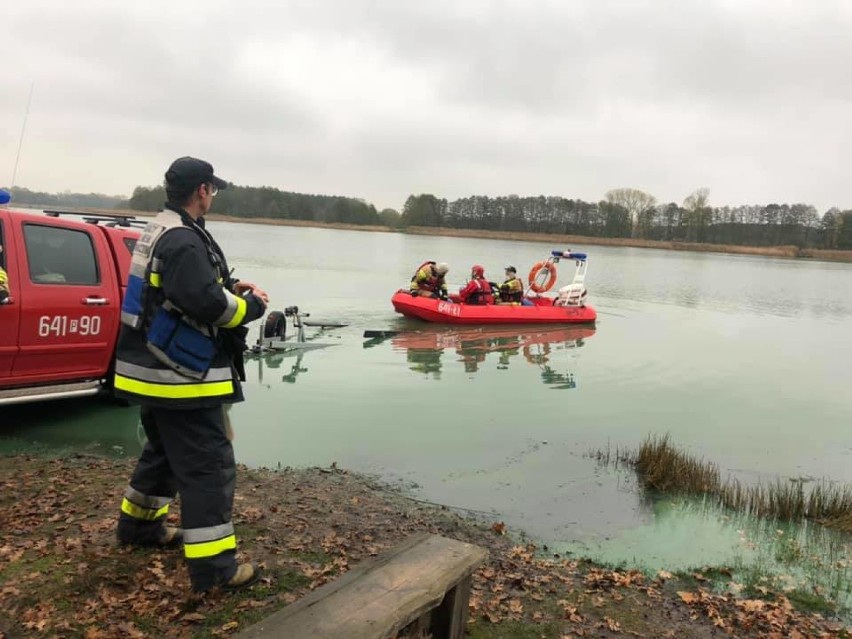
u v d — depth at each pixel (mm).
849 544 5355
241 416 8148
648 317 20641
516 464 6848
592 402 9750
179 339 3152
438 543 3152
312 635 2326
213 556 3354
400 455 6926
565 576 4340
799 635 3787
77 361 6723
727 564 4871
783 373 12914
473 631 3438
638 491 6285
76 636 3055
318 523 4703
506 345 14141
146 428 3697
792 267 64562
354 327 15500
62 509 4520
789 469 7340
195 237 3195
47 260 6520
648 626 3740
